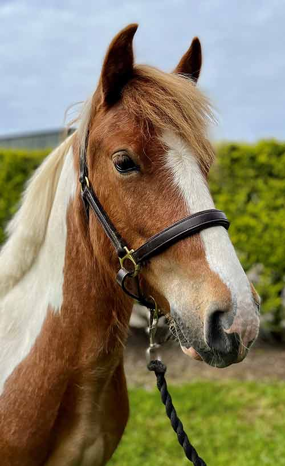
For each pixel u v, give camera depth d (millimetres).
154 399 4512
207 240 1565
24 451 1820
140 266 1698
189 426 4051
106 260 1797
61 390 1843
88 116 1817
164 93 1675
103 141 1711
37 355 1866
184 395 4605
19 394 1844
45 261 1965
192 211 1590
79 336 1847
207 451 3676
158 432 3957
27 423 1818
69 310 1857
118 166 1659
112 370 1908
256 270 6031
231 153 5898
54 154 2053
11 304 2006
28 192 2049
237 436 3912
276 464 3469
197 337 1546
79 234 1871
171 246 1604
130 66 1729
